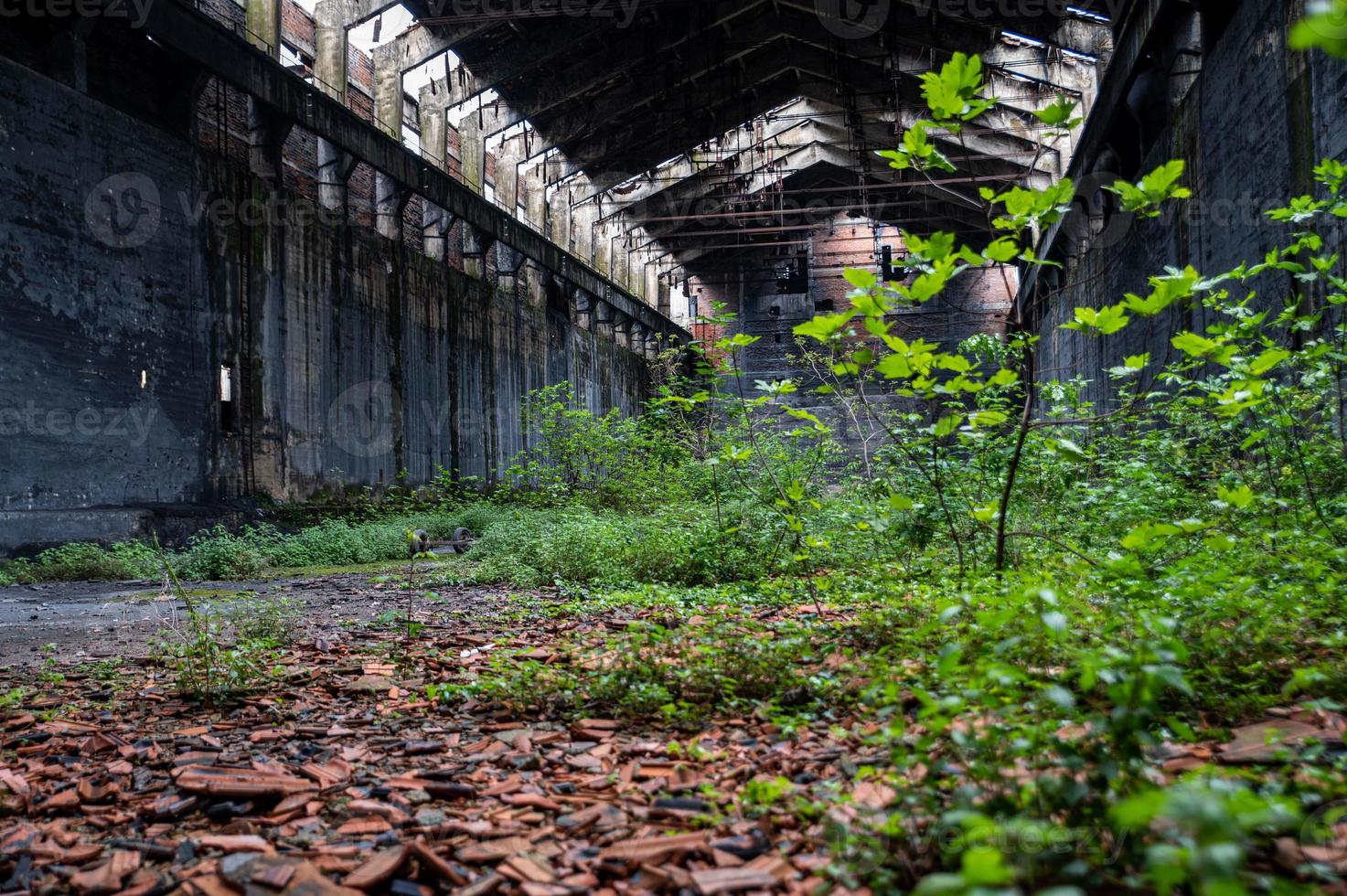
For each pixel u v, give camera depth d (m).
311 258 19.16
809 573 8.32
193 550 13.59
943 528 7.30
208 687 4.51
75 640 6.90
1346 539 5.22
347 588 10.42
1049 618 2.27
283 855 2.46
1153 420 9.29
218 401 16.56
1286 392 6.16
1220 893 1.16
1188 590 3.89
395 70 22.45
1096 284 20.69
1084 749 2.21
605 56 24.81
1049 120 3.50
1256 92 11.18
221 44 15.98
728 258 41.09
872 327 3.86
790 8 24.78
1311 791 2.19
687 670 4.03
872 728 3.19
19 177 12.91
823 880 2.08
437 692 4.29
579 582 9.54
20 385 12.88
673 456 16.80
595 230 35.41
